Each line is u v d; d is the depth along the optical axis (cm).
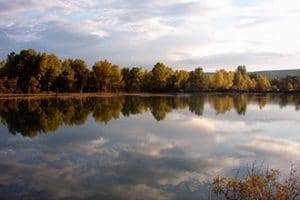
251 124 4066
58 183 1775
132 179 1831
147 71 13100
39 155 2420
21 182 1797
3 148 2658
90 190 1669
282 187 1055
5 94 8869
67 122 4188
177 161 2219
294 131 3516
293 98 9956
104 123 4125
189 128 3716
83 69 10831
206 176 1866
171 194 1588
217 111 5688
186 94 12138
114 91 12381
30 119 4409
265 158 2298
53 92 10294
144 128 3706
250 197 1045
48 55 9619
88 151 2539
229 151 2527
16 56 9681
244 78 14488
